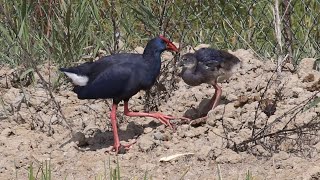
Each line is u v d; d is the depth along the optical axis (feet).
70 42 50.57
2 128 42.24
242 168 36.63
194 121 41.16
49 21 51.29
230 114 40.98
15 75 48.21
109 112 43.62
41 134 41.42
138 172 36.86
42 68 49.14
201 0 55.06
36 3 52.75
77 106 44.42
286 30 48.62
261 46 51.13
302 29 52.06
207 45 50.49
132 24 53.62
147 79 39.45
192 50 50.39
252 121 39.93
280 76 44.93
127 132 41.29
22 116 43.32
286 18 48.85
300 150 37.73
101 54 50.98
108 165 37.65
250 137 38.42
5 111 43.62
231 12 55.31
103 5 54.49
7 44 51.29
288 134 38.40
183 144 39.42
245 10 55.47
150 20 51.67
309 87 43.52
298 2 55.06
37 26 51.90
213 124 40.86
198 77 42.42
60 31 50.85
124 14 53.16
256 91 44.11
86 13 52.42
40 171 37.29
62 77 47.78
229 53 44.21
